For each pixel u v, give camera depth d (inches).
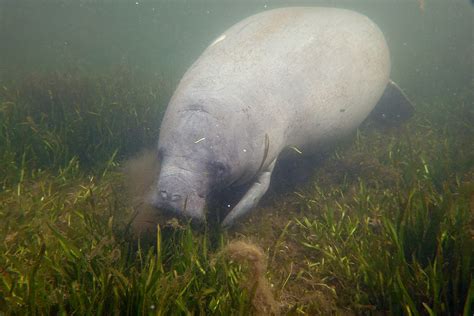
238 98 184.1
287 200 222.7
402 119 339.0
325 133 247.0
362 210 197.6
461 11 757.9
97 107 295.4
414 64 516.4
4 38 1029.8
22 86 365.4
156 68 559.8
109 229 153.8
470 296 105.2
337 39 239.8
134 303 107.6
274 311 123.0
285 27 228.8
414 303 121.4
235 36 222.2
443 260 137.5
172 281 123.6
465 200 160.6
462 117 333.7
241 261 139.5
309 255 172.4
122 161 247.8
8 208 177.3
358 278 145.9
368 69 254.7
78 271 127.0
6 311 110.3
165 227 163.6
